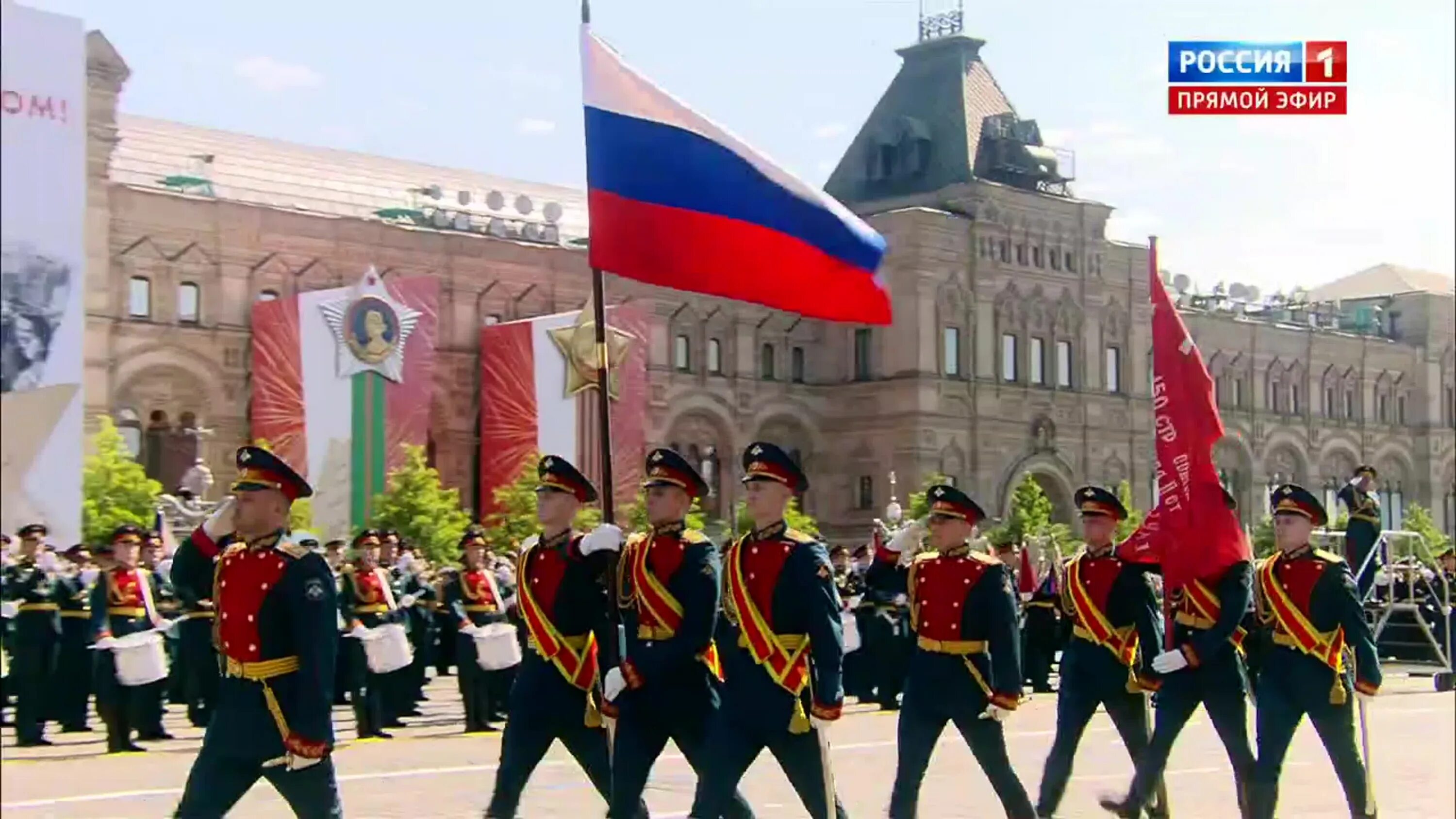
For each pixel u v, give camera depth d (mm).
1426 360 122812
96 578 28672
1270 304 118688
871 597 36500
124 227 72000
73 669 28938
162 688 28828
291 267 77062
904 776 16188
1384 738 29875
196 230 74188
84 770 24406
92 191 70062
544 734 14867
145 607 28750
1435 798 22094
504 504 73562
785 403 93375
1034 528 84312
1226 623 17297
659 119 15609
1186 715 17719
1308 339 114938
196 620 29531
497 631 30484
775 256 15617
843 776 24703
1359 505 35312
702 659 14688
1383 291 126438
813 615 14117
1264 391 112312
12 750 27516
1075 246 99562
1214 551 17844
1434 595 47312
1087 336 99875
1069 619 19469
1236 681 17734
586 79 15680
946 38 98750
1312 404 115188
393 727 31656
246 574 12859
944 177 96312
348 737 30109
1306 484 114188
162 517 33906
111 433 59156
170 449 70875
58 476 29531
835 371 95000
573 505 15016
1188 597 17953
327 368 72250
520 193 97562
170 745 28125
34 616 28188
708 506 90000
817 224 15672
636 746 14375
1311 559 17250
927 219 91812
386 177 91062
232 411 75062
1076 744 18141
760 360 92500
